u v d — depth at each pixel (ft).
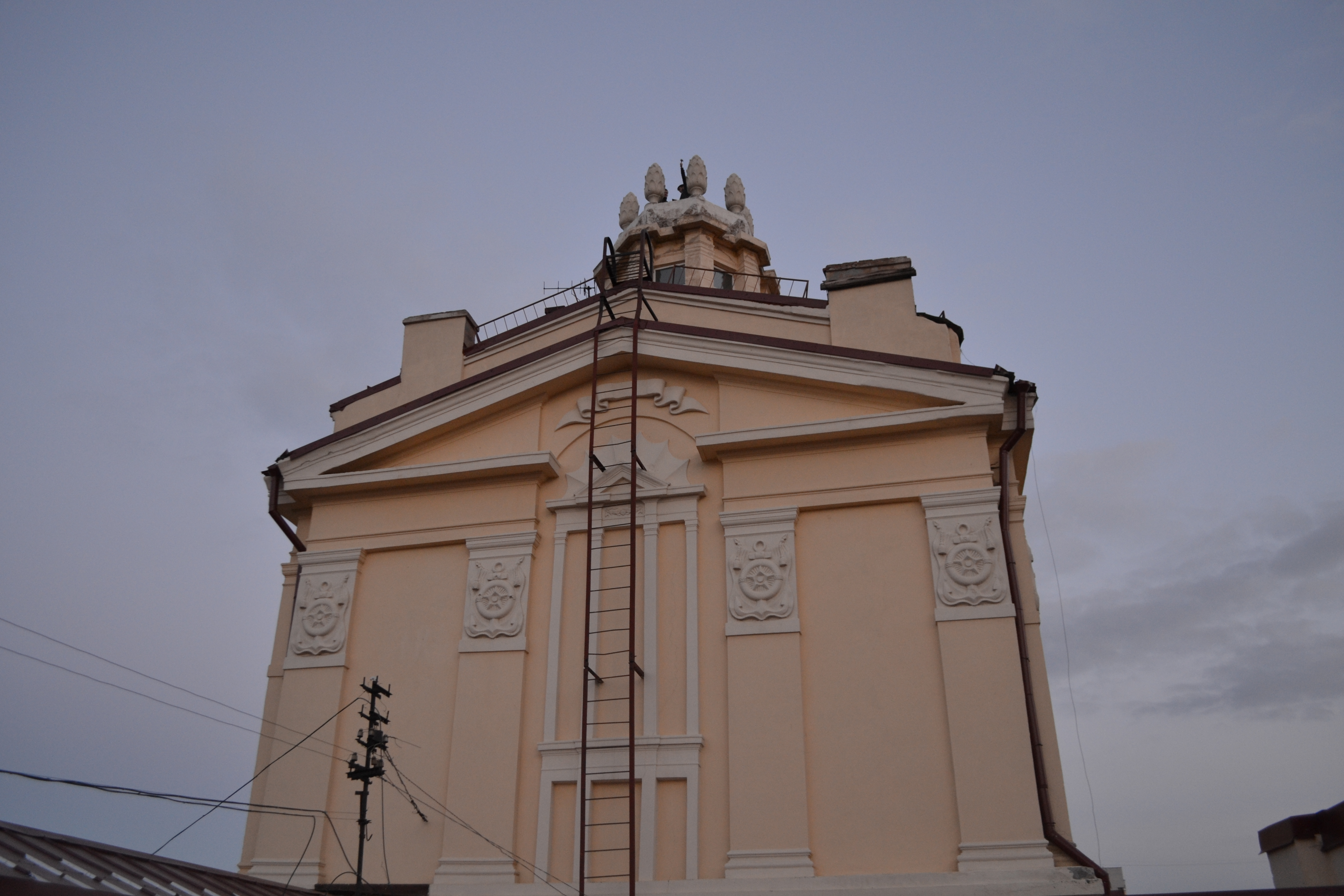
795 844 45.09
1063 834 43.75
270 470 59.52
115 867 33.45
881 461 51.44
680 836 46.80
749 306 58.90
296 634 55.21
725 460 53.42
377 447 58.18
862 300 56.65
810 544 51.03
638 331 56.44
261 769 53.78
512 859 47.83
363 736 52.08
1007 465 51.29
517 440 57.41
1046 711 46.60
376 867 49.32
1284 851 44.45
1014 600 47.32
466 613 53.42
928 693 46.78
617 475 54.65
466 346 62.69
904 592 48.93
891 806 45.19
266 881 41.88
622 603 52.03
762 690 48.21
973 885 42.22
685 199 87.66
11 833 30.71
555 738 50.06
